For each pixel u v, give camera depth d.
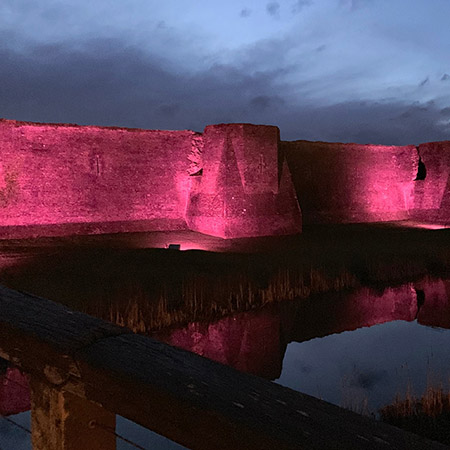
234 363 9.25
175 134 22.58
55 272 14.47
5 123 18.34
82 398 1.42
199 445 1.10
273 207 22.42
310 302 13.41
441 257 18.53
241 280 14.21
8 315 1.63
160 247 19.55
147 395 1.18
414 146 31.42
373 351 9.96
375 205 30.05
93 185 20.47
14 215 18.62
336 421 1.03
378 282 15.65
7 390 6.94
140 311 10.89
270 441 0.97
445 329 11.48
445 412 6.89
